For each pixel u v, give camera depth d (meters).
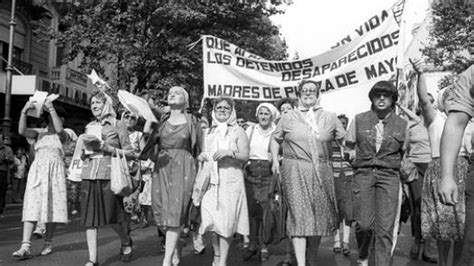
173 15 15.91
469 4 17.64
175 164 5.95
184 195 5.88
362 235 6.04
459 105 3.24
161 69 17.41
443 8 17.86
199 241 7.36
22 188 18.75
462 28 17.75
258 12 17.59
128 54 16.61
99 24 17.39
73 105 25.28
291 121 5.76
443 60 18.05
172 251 5.89
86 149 6.38
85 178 6.25
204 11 16.59
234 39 17.53
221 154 5.79
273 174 6.54
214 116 6.24
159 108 6.48
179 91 6.12
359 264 6.14
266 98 8.16
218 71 8.27
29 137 7.07
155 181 6.03
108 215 6.27
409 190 7.04
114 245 8.00
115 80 19.67
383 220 5.46
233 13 17.03
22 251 6.73
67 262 6.61
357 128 5.71
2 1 23.33
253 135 7.32
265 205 7.02
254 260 7.00
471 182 3.25
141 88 17.58
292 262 6.56
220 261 5.97
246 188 7.12
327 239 8.86
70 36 17.42
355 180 5.70
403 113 7.39
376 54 7.54
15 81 21.11
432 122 5.69
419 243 7.13
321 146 5.65
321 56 7.88
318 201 5.55
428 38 18.77
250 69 8.21
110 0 16.66
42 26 19.61
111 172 6.24
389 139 5.54
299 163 5.60
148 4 16.38
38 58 26.36
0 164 13.24
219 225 5.80
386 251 5.46
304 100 5.80
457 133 3.21
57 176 7.02
